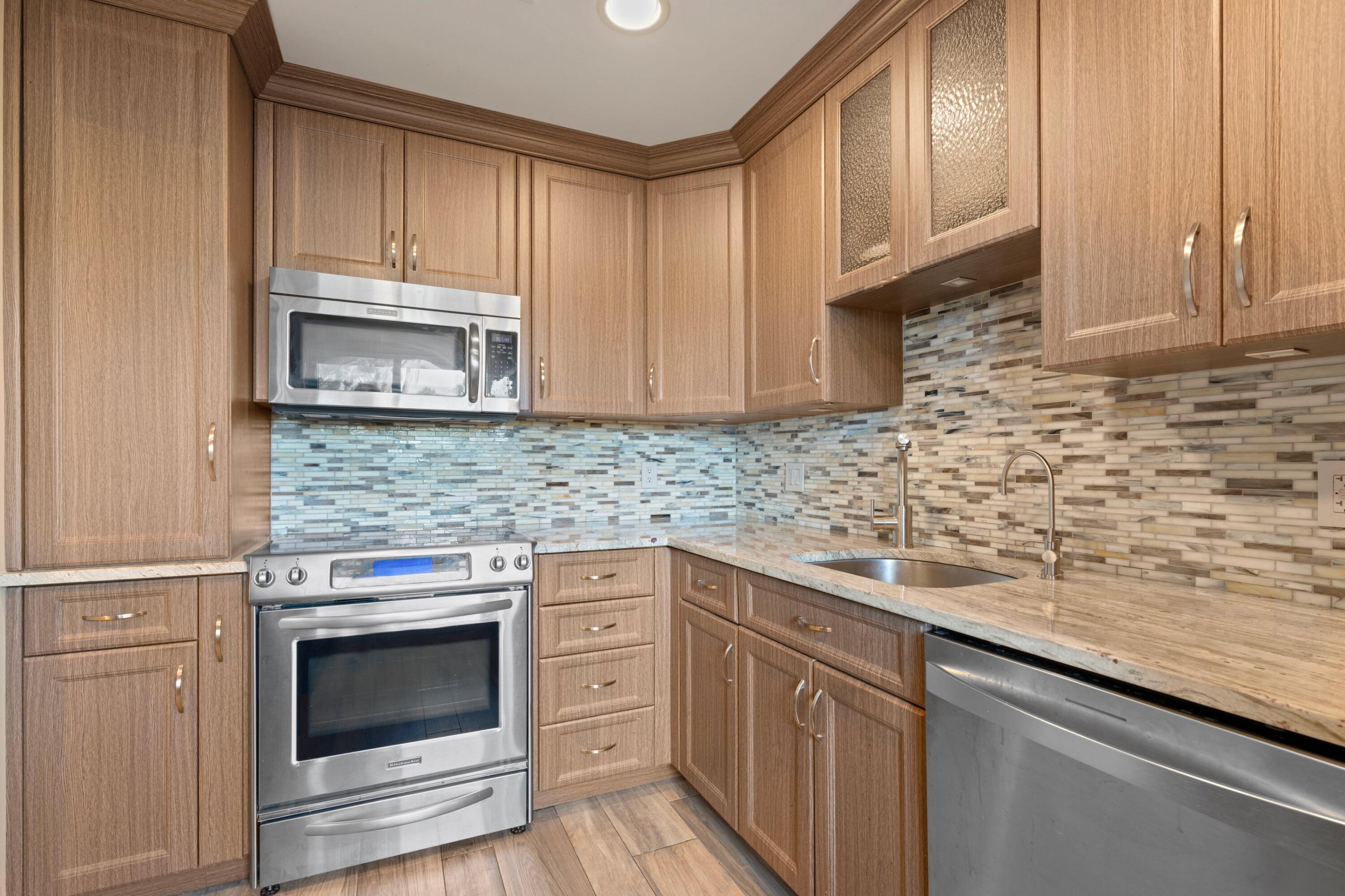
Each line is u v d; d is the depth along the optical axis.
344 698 1.78
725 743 1.91
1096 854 0.89
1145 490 1.39
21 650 1.50
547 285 2.33
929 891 1.18
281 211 1.96
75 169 1.56
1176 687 0.79
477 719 1.93
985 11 1.39
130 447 1.60
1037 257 1.46
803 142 2.02
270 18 1.71
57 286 1.55
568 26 1.75
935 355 1.94
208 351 1.66
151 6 1.60
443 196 2.18
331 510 2.29
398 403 2.01
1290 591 1.16
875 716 1.32
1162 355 1.07
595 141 2.35
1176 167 1.02
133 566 1.59
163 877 1.65
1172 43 1.03
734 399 2.35
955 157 1.46
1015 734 1.01
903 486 1.94
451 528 2.45
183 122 1.64
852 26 1.71
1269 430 1.19
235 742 1.67
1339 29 0.84
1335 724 0.65
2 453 1.50
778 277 2.15
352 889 1.71
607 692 2.16
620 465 2.76
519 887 1.72
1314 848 0.67
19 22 1.53
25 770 1.50
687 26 1.75
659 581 2.25
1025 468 1.66
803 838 1.55
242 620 1.68
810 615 1.55
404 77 1.98
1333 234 0.84
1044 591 1.28
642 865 1.81
